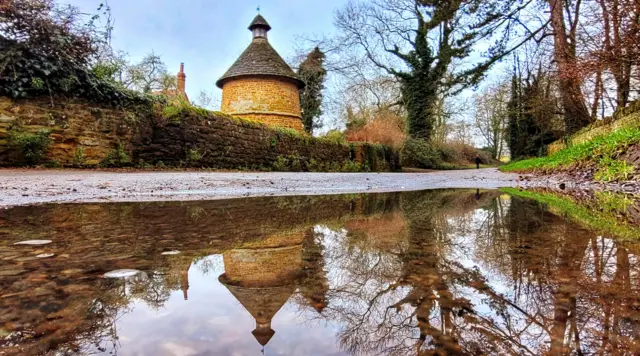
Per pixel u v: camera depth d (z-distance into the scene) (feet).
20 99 22.62
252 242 5.00
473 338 1.95
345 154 62.49
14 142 22.20
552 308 2.43
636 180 17.74
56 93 24.18
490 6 39.81
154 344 1.87
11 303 2.49
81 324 2.16
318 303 2.60
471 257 4.03
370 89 80.38
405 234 5.63
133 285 2.97
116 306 2.47
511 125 71.51
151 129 30.32
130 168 28.04
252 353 1.79
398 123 78.23
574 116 41.47
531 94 50.24
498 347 1.83
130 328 2.09
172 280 3.13
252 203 11.17
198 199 12.28
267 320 2.24
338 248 4.61
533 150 62.08
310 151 52.29
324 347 1.89
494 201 12.08
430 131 80.53
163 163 30.83
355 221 7.34
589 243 4.82
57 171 21.86
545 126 53.42
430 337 2.02
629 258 3.91
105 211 8.61
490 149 141.08
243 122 39.73
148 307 2.45
